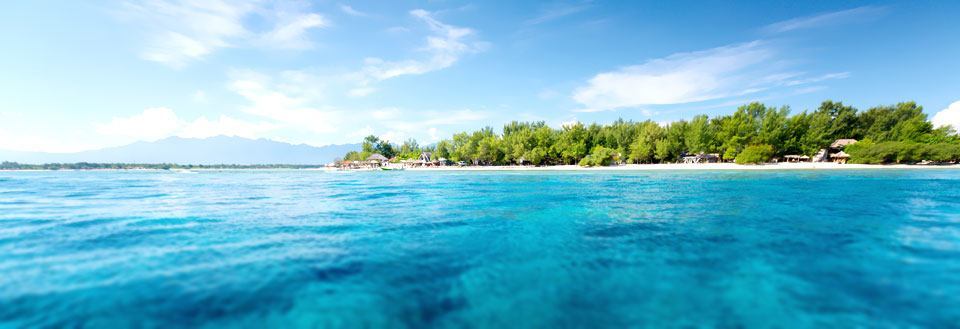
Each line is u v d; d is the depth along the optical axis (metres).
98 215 13.18
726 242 8.85
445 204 16.33
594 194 20.33
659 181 31.20
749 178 33.47
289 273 6.59
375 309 5.21
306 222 11.72
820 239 9.06
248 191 24.53
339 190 25.05
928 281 6.09
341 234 9.84
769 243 8.70
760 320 4.87
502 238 9.40
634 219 12.08
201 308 5.18
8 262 7.09
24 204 16.72
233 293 5.69
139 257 7.50
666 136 70.50
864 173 39.00
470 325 4.79
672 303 5.39
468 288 5.97
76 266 6.87
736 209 14.02
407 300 5.53
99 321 4.80
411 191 23.73
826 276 6.41
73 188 27.48
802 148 61.75
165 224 11.30
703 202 16.27
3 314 4.95
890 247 8.19
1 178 47.00
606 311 5.15
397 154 118.88
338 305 5.32
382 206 15.76
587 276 6.52
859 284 6.02
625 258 7.57
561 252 8.05
